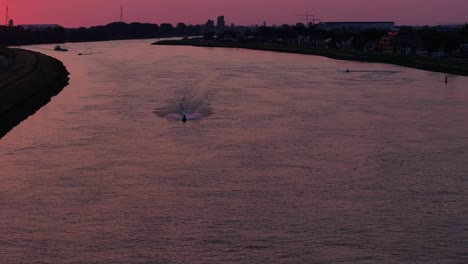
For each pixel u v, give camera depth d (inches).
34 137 1700.3
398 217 1050.1
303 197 1160.8
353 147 1552.7
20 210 1094.4
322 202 1131.3
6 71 3754.9
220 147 1562.5
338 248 925.8
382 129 1775.3
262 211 1084.5
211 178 1286.9
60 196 1171.9
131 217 1057.5
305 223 1025.5
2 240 962.1
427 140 1621.6
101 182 1259.8
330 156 1462.8
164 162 1414.9
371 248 925.8
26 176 1304.1
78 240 961.5
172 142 1620.3
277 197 1160.2
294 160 1429.6
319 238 963.3
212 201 1139.9
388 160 1421.0
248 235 976.9
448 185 1226.0
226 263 878.4
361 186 1225.4
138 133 1737.2
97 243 949.8
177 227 1011.3
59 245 943.7
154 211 1086.4
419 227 1005.2
